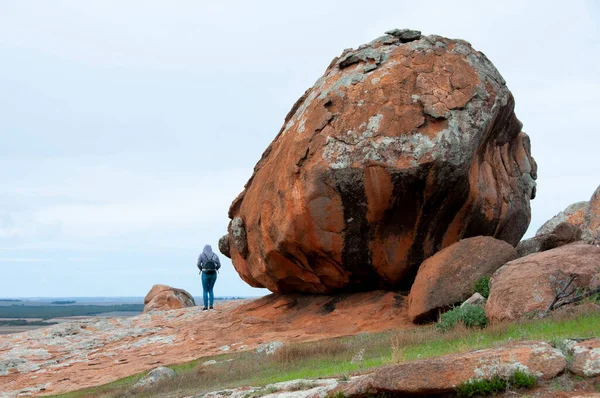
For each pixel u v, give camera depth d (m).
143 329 18.81
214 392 9.48
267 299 18.44
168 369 12.84
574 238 15.01
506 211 16.16
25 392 14.02
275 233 16.17
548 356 6.52
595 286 10.64
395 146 14.38
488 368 6.50
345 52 17.12
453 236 15.30
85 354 16.91
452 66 15.48
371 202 14.67
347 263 15.72
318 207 15.06
